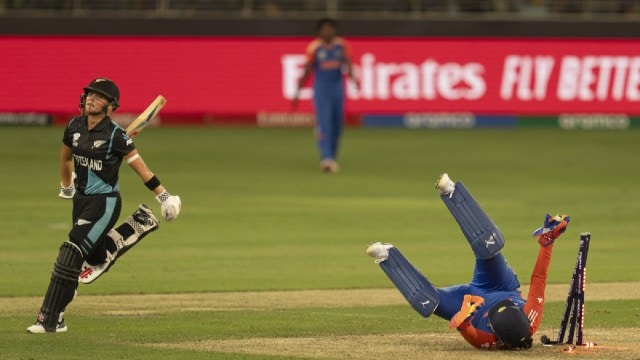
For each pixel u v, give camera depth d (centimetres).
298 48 10756
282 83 10769
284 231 6038
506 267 3397
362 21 10769
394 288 4600
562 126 11106
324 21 8494
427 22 10819
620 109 11006
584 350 3372
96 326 3766
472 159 9244
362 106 10775
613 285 4672
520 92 10906
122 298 4322
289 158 9225
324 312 4078
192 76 10656
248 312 4066
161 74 10606
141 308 4125
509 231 6081
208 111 10656
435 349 3419
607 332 3738
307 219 6438
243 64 10725
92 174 3553
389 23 10775
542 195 7500
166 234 5909
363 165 8888
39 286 4534
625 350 3384
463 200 3338
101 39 10544
